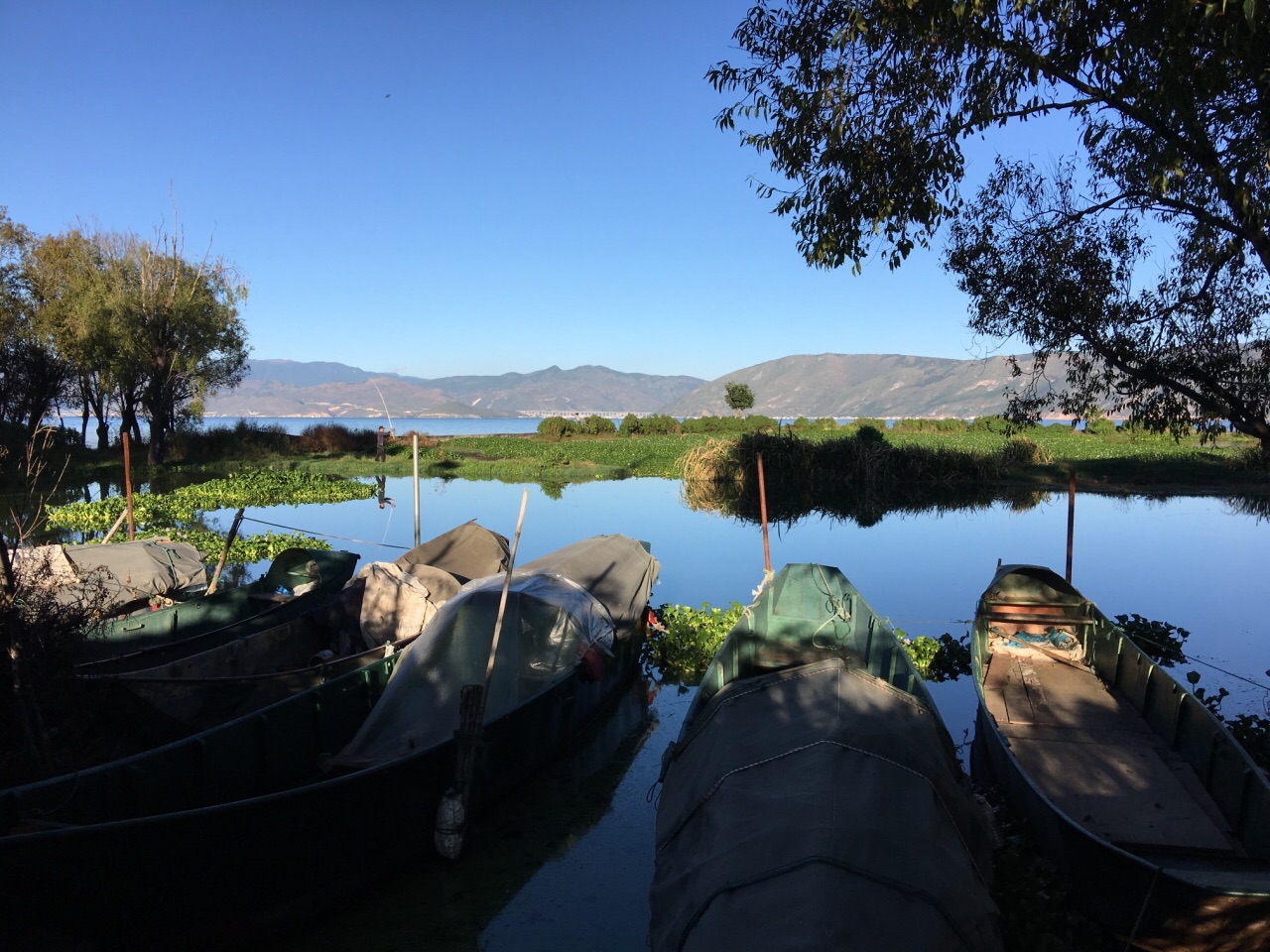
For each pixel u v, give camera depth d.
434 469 39.44
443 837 6.88
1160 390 9.48
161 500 26.00
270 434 48.47
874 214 9.10
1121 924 5.40
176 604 11.62
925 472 33.25
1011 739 7.84
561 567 11.75
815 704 6.00
